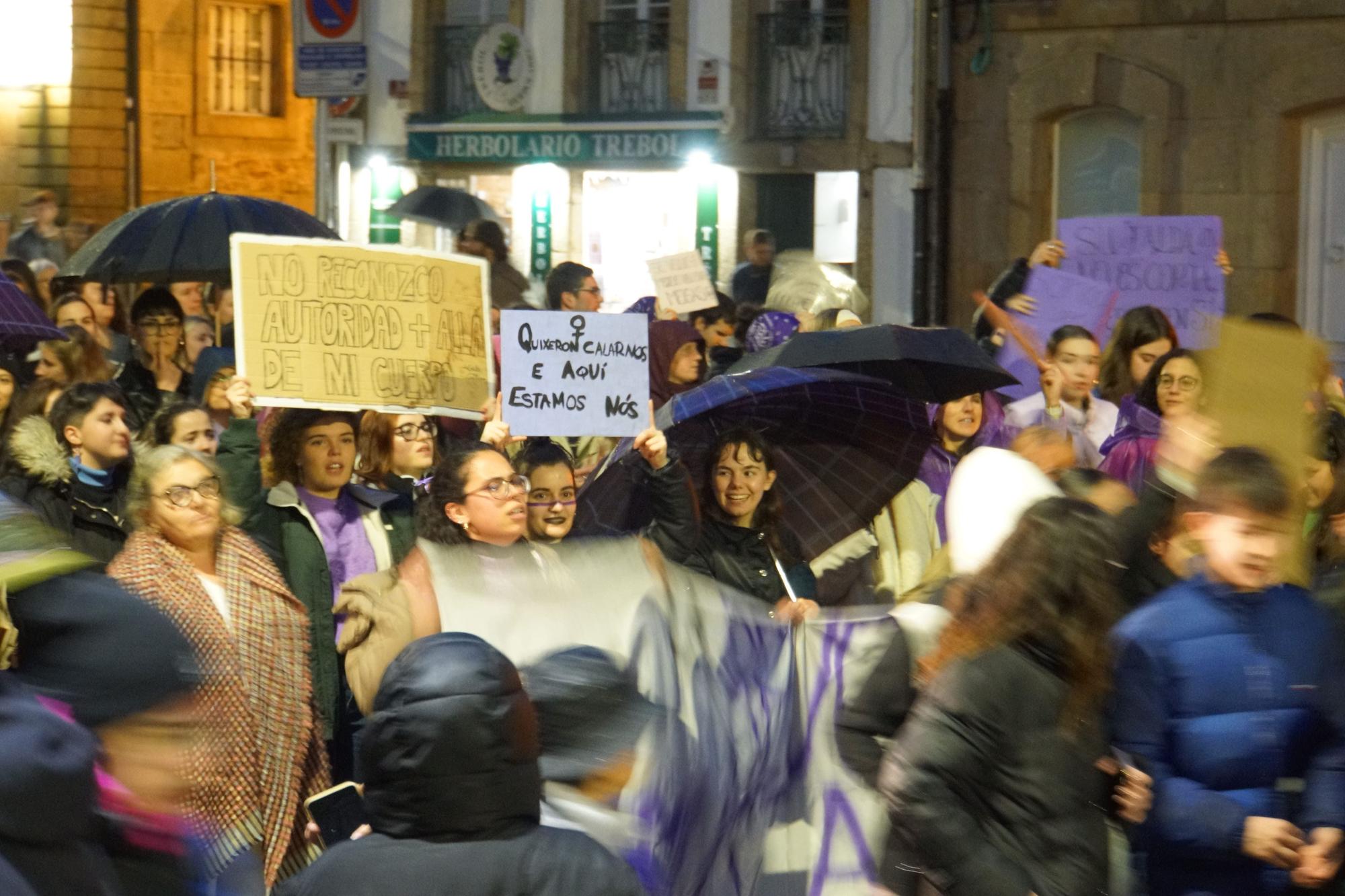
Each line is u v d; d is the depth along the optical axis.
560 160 21.45
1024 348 8.59
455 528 5.13
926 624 4.39
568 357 6.23
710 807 4.14
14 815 2.79
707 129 20.42
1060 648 3.82
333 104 23.06
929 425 6.61
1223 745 4.21
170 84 25.70
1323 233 16.59
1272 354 5.08
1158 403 7.52
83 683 2.94
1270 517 4.25
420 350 6.79
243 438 6.30
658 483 5.97
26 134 25.47
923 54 18.69
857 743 4.36
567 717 3.50
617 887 2.90
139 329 9.59
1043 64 17.86
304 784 5.55
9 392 7.71
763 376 6.38
